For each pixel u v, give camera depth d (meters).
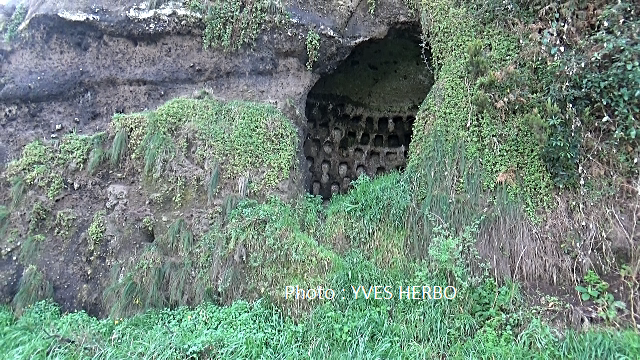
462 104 6.72
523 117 6.32
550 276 5.89
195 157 7.13
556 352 5.24
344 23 7.86
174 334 5.86
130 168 7.31
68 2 8.05
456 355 5.42
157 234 6.84
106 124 7.83
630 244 5.83
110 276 6.77
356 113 9.46
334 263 6.28
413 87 9.15
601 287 5.67
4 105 8.00
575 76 6.19
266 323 5.95
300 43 7.82
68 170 7.46
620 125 6.07
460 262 6.00
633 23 6.06
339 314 5.89
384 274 6.27
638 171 6.03
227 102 7.62
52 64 8.09
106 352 5.69
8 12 8.76
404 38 8.33
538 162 6.27
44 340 5.92
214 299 6.38
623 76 6.00
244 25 7.79
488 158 6.44
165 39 8.03
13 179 7.45
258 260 6.41
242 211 6.73
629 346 5.08
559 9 6.59
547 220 6.09
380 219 6.80
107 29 7.94
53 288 6.90
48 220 7.25
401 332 5.70
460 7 7.11
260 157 7.14
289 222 6.68
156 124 7.32
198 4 7.82
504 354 5.30
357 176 9.34
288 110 7.71
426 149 6.86
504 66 6.64
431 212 6.47
